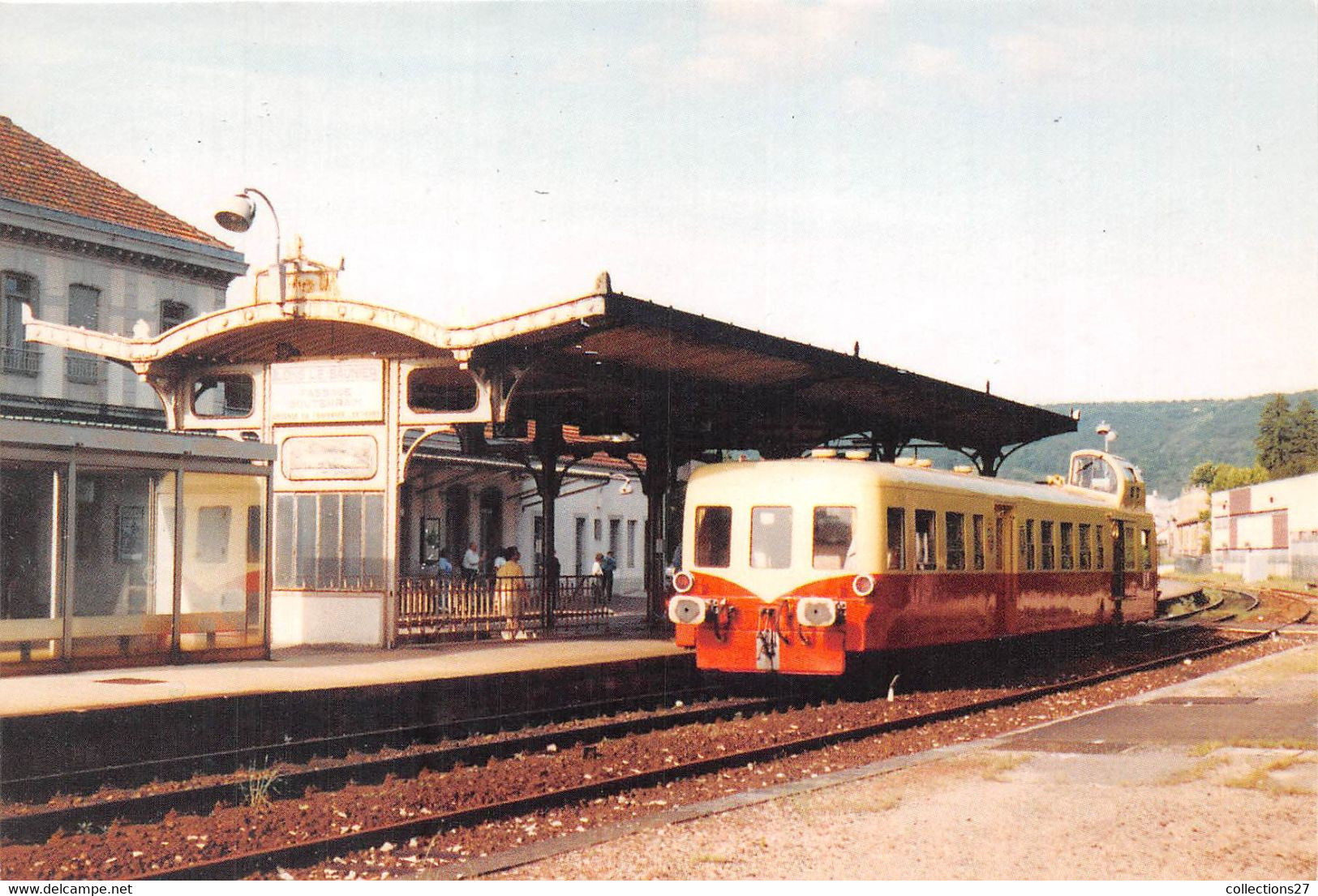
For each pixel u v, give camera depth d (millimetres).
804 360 21859
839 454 19906
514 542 42094
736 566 19188
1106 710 17422
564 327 18203
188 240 34156
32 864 9320
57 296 31297
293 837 10336
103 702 12930
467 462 36250
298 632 21297
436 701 16062
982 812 10438
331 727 14812
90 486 16688
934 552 20047
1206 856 8992
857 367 23484
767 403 25219
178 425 22344
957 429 32000
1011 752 13617
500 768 13508
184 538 17781
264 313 20000
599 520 48406
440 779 12773
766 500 19141
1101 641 29531
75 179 32750
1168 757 13227
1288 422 106812
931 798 11023
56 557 16328
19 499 15992
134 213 33688
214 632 18188
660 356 20531
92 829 10688
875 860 8906
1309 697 18672
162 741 13156
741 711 18219
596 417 25812
